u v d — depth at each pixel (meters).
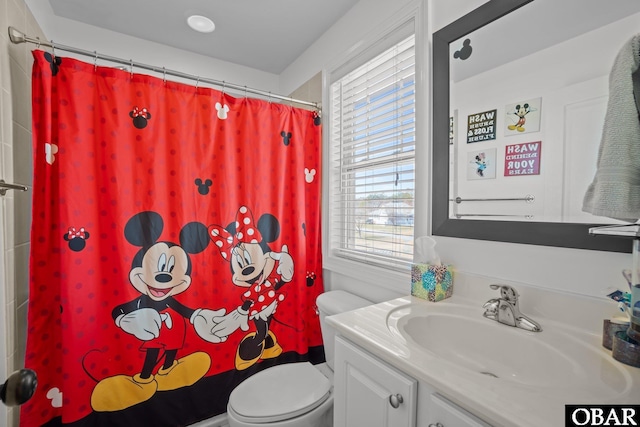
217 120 1.56
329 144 1.83
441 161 1.16
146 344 1.39
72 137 1.23
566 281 0.83
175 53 2.05
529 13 0.90
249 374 1.65
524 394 0.55
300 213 1.82
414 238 1.27
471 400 0.54
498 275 0.99
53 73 1.21
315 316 1.88
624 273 0.67
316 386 1.31
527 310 0.90
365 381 0.82
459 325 0.93
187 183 1.48
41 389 1.21
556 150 0.84
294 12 1.67
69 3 1.59
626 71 0.69
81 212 1.25
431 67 1.20
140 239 1.37
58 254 1.24
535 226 0.88
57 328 1.26
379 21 1.44
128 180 1.34
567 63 0.81
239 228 1.63
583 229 0.79
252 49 2.08
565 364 0.69
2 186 0.92
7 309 1.06
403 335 0.81
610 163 0.71
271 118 1.73
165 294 1.43
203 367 1.52
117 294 1.33
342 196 1.80
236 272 1.62
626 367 0.62
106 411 1.31
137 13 1.68
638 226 0.68
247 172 1.65
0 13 1.01
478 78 1.03
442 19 1.16
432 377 0.61
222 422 1.54
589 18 0.77
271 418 1.12
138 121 1.37
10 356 1.08
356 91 1.67
